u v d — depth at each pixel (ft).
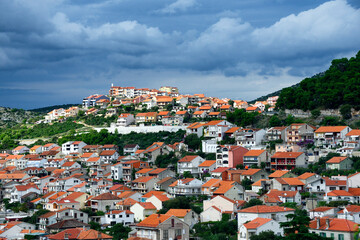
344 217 471.62
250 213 487.20
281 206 557.33
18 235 569.23
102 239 485.56
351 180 629.92
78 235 492.95
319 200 586.45
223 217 565.94
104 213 655.76
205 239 497.05
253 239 429.38
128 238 500.74
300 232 413.18
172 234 478.59
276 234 450.30
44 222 619.26
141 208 624.18
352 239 410.93
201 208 635.66
